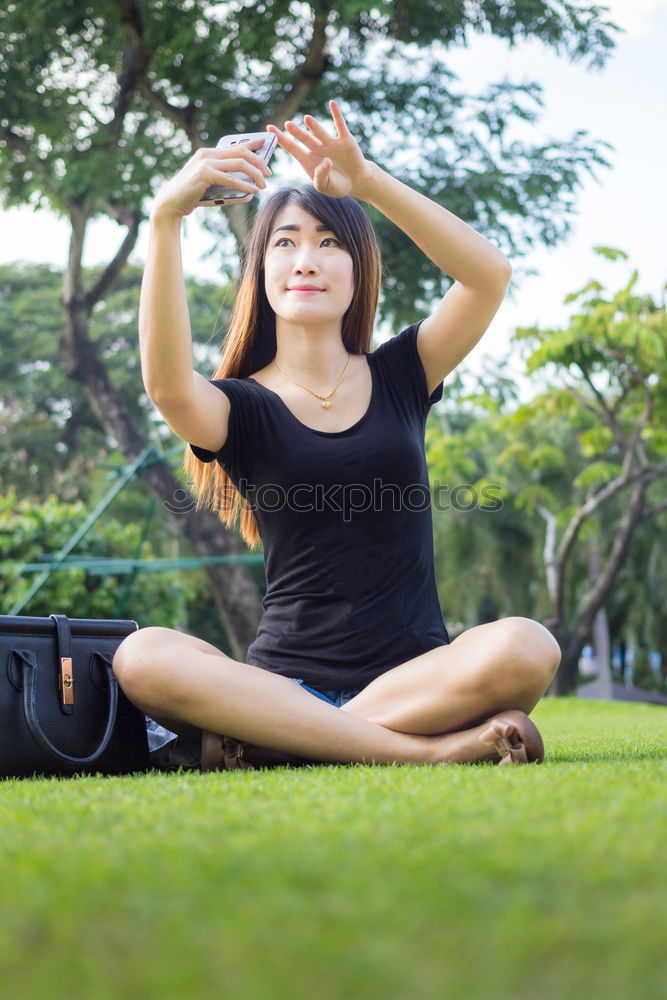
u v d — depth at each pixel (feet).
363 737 8.40
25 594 32.65
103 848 4.16
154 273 8.67
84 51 41.88
